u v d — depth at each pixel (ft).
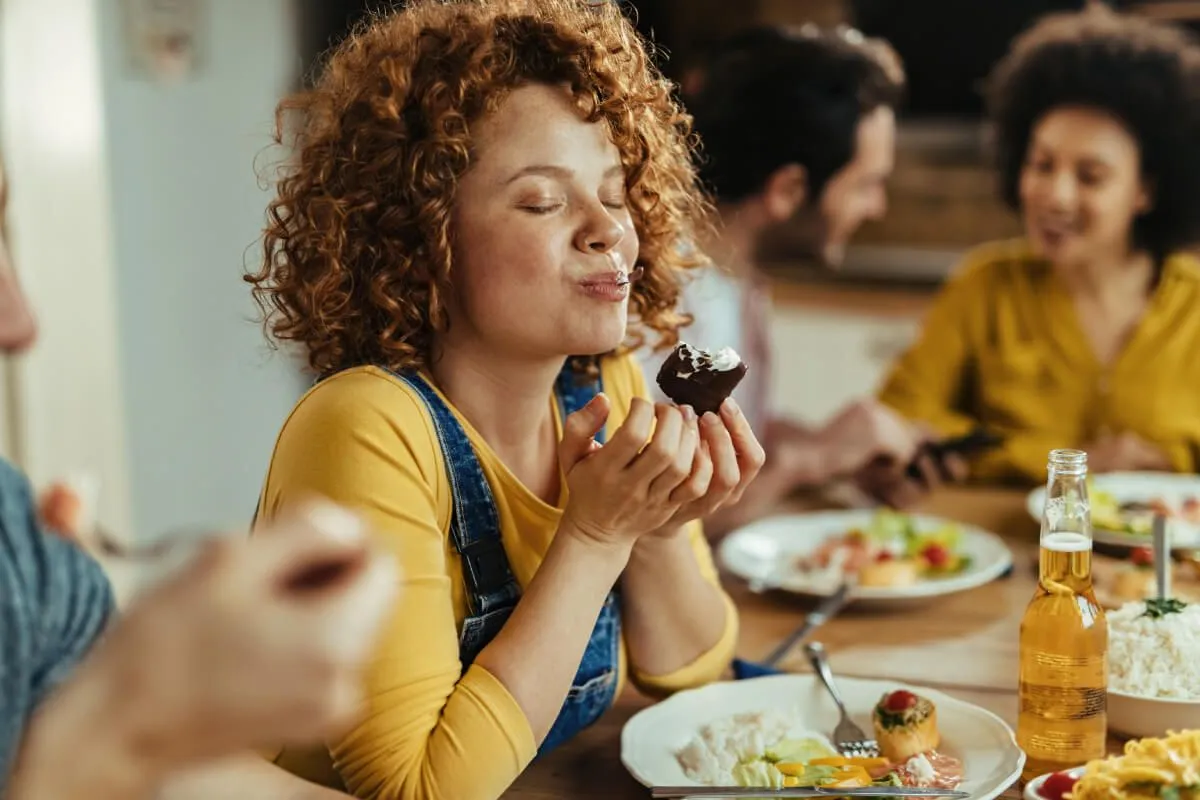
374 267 3.76
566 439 3.53
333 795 3.07
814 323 13.29
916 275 12.91
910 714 3.77
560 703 3.52
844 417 7.22
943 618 5.20
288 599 1.65
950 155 12.84
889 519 6.17
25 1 11.47
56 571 2.72
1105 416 8.03
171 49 12.23
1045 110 7.80
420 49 3.64
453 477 3.72
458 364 3.85
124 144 12.17
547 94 3.60
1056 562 3.67
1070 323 8.09
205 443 13.16
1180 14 11.89
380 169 3.68
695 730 3.98
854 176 7.24
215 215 12.88
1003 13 12.41
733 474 3.68
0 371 12.01
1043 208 7.77
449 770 3.33
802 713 4.10
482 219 3.58
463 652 3.77
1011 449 7.97
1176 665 3.93
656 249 4.31
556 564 3.53
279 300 4.01
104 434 12.44
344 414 3.56
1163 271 8.01
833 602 5.23
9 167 11.54
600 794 3.75
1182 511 6.37
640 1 13.19
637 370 4.64
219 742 1.69
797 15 12.93
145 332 12.53
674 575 4.21
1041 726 3.67
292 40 13.12
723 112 7.05
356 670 1.73
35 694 2.57
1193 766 3.06
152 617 1.66
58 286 11.97
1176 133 7.52
